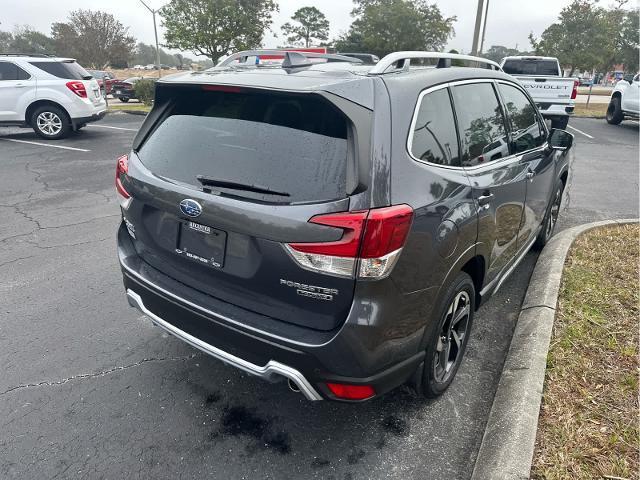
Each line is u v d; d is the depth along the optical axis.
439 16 34.31
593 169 9.10
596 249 4.75
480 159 2.97
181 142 2.64
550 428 2.52
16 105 11.24
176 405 2.89
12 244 5.21
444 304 2.59
